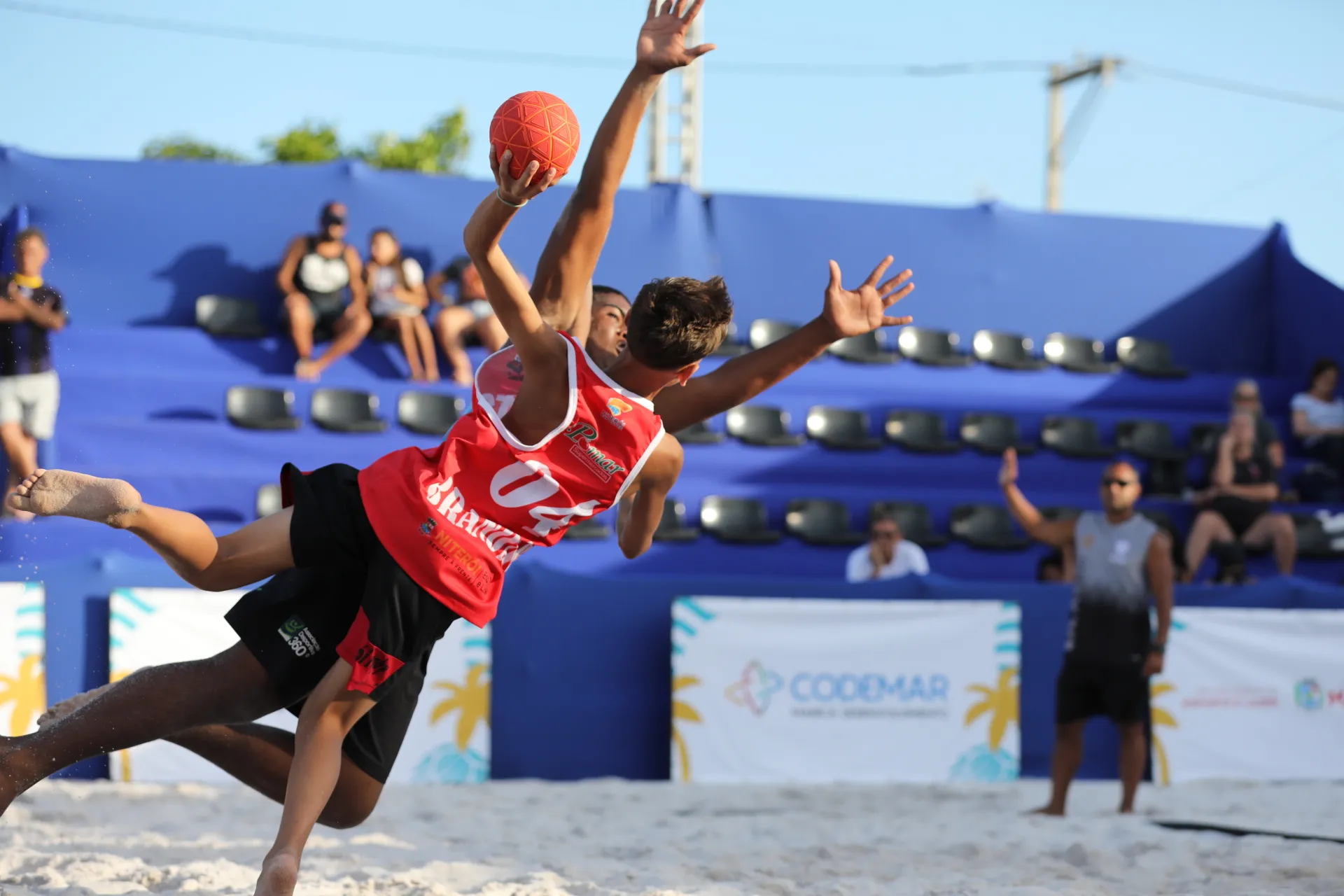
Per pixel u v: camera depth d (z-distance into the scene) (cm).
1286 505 1950
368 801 536
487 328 1886
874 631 1279
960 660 1298
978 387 2119
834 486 1900
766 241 2195
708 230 2175
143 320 1925
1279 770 1348
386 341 1883
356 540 489
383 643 477
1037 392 2131
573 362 466
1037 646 1354
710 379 519
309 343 1830
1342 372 2281
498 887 673
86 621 1154
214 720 502
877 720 1273
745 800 1131
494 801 1097
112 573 1165
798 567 1752
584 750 1258
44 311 1575
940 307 2267
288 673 498
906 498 1891
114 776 1126
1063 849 866
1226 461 1781
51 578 1148
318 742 478
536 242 2045
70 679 1143
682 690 1237
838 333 515
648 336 464
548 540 495
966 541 1839
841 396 2036
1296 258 2362
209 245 1953
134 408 1756
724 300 477
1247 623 1356
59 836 862
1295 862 807
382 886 675
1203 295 2381
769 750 1246
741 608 1254
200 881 671
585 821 999
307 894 643
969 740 1293
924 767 1279
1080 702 1078
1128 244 2355
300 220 1991
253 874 700
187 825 925
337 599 499
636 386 480
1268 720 1354
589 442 473
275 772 573
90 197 1909
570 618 1266
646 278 2134
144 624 1143
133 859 768
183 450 1702
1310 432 2053
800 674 1259
